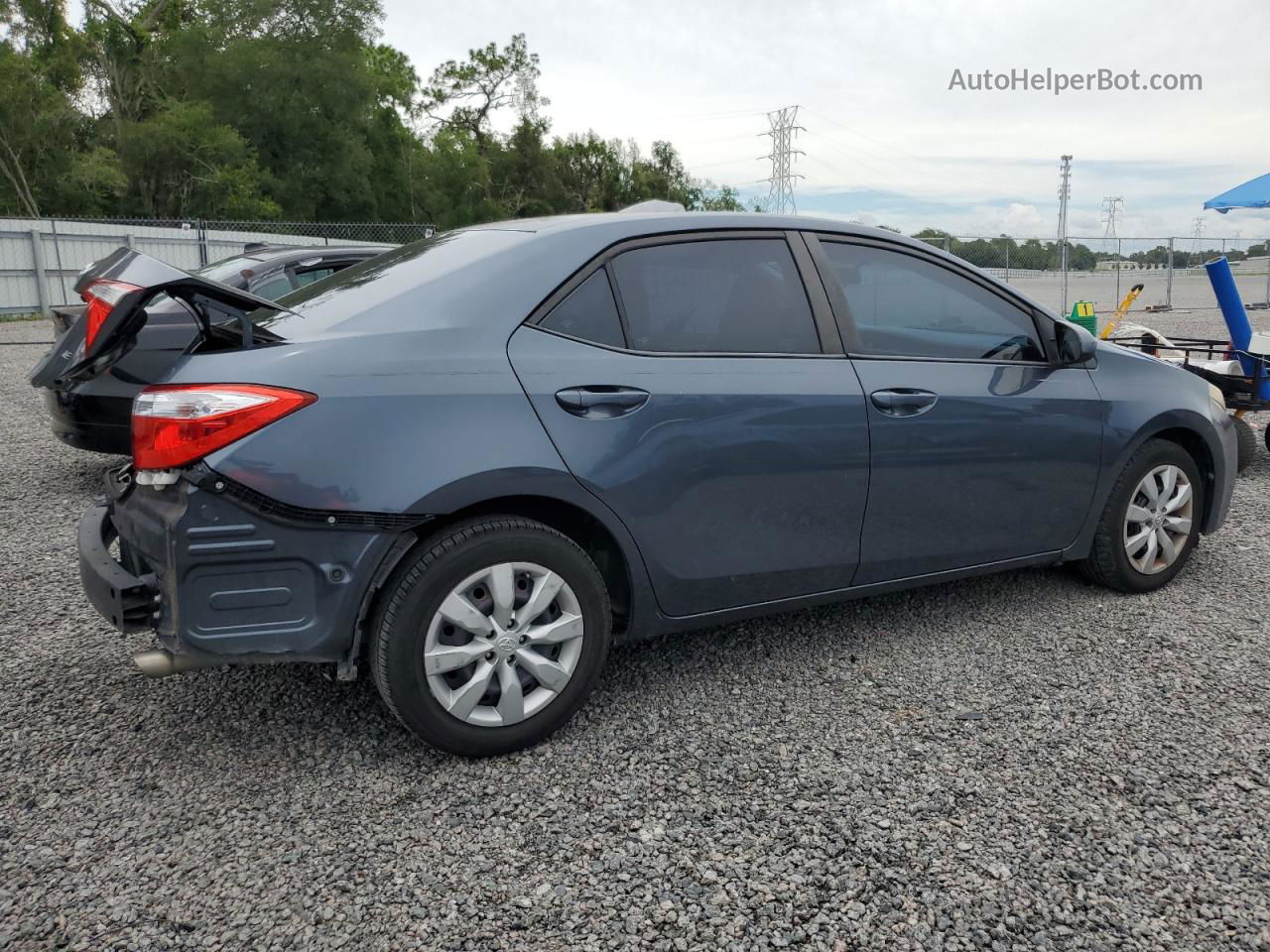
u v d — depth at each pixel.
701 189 77.25
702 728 2.98
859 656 3.51
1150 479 4.02
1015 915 2.13
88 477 6.31
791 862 2.31
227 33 44.44
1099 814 2.51
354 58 45.28
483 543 2.64
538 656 2.78
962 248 19.72
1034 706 3.12
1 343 15.30
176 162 40.41
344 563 2.49
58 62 40.44
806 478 3.14
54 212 38.94
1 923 2.08
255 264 6.52
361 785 2.64
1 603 4.03
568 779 2.68
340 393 2.50
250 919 2.11
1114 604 4.02
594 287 2.91
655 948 2.03
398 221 53.41
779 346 3.16
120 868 2.28
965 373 3.49
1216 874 2.27
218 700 3.15
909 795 2.60
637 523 2.87
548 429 2.70
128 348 2.79
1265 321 19.33
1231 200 10.62
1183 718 3.03
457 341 2.69
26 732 2.93
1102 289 21.75
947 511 3.48
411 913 2.13
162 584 2.47
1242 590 4.20
